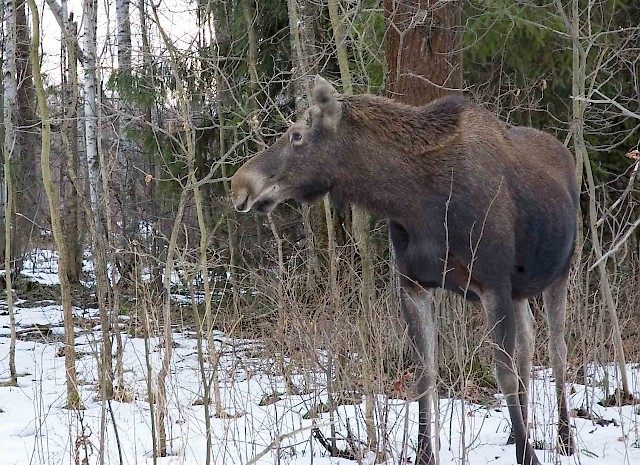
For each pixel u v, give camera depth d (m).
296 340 9.10
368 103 7.39
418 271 7.38
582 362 10.62
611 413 9.76
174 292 19.55
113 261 10.06
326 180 7.42
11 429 9.34
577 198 8.88
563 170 8.60
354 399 7.46
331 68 16.22
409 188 7.20
